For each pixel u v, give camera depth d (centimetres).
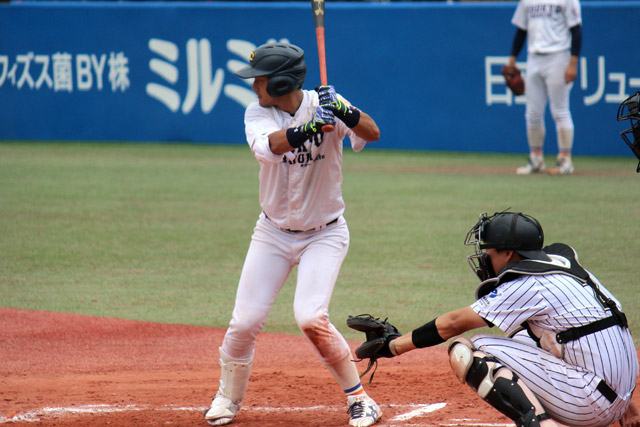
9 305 2369
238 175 4712
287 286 2608
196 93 5950
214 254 2967
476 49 5269
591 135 5128
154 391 1683
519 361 1260
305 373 1828
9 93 6291
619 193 3959
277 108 1402
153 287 2556
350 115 1320
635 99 1502
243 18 5725
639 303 2291
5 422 1476
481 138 5409
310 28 5581
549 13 4244
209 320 2245
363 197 4012
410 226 3369
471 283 2550
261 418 1500
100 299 2430
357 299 2398
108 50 6053
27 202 3947
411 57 5447
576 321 1227
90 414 1524
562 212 3538
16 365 1886
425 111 5516
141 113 6091
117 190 4256
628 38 4862
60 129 6253
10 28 6191
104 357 1953
